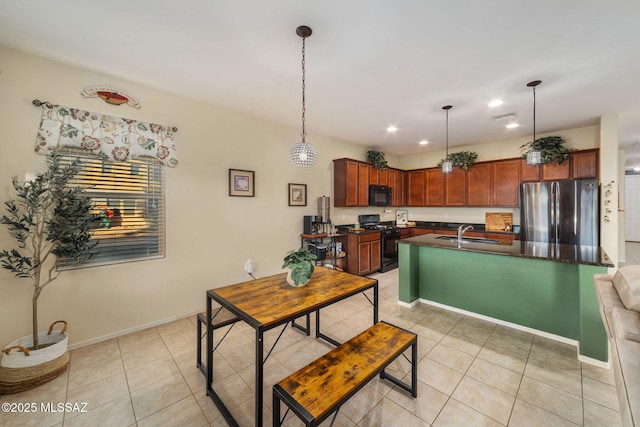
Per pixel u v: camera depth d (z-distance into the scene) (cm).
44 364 197
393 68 247
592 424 159
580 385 192
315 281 220
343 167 488
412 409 172
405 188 648
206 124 331
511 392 186
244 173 367
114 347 249
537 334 263
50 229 209
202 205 328
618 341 127
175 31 195
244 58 231
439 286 333
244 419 166
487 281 294
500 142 521
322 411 116
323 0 164
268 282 217
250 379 204
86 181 251
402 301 343
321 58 230
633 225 872
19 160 220
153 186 293
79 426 162
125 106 271
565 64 239
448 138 503
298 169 439
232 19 182
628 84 278
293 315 158
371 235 496
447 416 166
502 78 266
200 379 205
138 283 282
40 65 228
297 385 132
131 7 171
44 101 229
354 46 213
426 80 271
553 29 191
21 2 165
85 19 182
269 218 399
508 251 261
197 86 284
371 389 190
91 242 256
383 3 167
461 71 252
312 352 239
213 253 338
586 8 170
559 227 400
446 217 620
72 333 246
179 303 311
